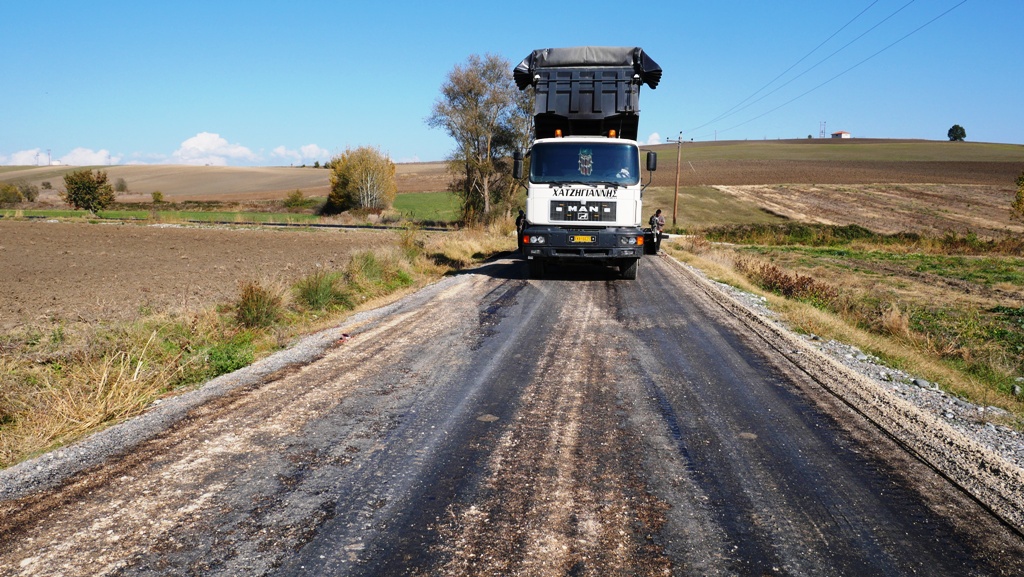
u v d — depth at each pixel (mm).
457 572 2875
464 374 6273
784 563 3004
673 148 153750
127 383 5500
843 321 11641
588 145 13156
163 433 4609
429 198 80875
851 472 4074
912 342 11008
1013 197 70312
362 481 3826
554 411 5176
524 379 6113
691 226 56438
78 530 3229
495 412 5137
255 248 23812
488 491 3713
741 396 5668
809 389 5922
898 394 6258
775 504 3611
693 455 4305
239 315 8891
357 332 8250
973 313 14648
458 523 3332
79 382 5578
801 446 4504
